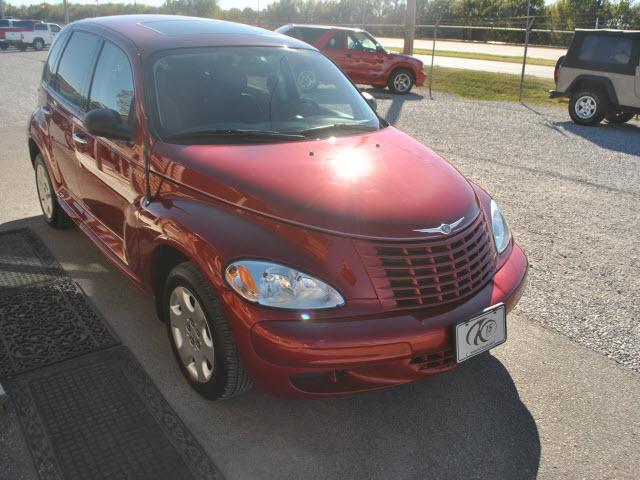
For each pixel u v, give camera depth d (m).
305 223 2.63
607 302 4.17
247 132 3.30
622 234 5.50
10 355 3.30
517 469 2.62
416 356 2.58
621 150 9.37
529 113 13.16
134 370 3.21
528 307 4.07
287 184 2.80
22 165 7.21
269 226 2.65
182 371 3.12
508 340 3.65
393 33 44.09
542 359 3.46
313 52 4.20
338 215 2.65
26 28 33.47
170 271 3.04
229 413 2.93
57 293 4.02
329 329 2.47
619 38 11.34
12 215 5.50
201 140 3.21
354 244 2.59
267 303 2.50
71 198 4.52
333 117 3.69
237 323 2.54
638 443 2.80
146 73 3.43
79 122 4.04
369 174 2.98
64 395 2.98
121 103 3.56
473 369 3.36
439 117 12.07
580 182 7.29
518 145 9.47
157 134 3.23
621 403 3.08
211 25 4.15
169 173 3.08
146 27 3.95
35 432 2.72
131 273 3.46
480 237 2.95
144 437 2.72
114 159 3.54
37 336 3.50
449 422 2.92
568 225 5.71
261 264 2.53
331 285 2.52
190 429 2.80
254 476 2.54
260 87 3.63
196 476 2.51
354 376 2.56
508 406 3.05
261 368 2.54
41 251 4.69
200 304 2.76
